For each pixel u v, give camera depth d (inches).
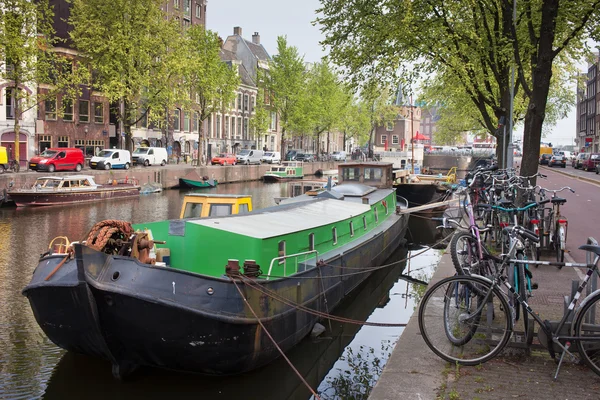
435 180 1374.3
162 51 1437.0
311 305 379.9
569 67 1068.5
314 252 432.8
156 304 264.2
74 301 264.7
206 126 2384.4
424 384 198.4
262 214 438.0
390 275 626.8
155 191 1485.0
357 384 326.3
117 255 276.2
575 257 414.3
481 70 728.3
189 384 304.0
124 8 1342.3
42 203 1100.5
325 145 3644.2
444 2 620.1
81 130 1701.5
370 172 852.0
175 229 339.0
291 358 358.6
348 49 690.2
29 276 537.6
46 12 1229.7
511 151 698.8
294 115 2341.3
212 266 335.3
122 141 1716.3
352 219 538.0
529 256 395.9
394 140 3036.4
